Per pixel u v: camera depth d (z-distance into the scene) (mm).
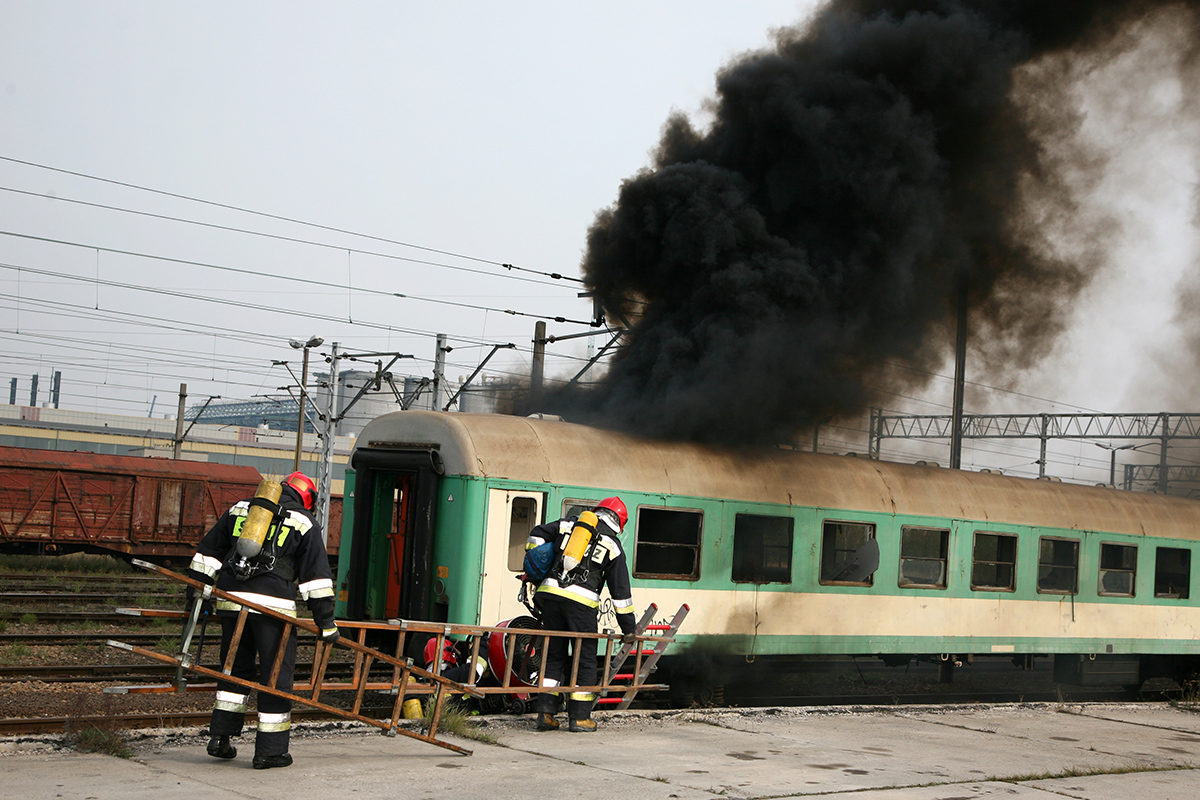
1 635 13477
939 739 8617
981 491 14508
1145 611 16125
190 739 6488
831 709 9844
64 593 20391
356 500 11219
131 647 5367
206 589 5504
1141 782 7250
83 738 6094
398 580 10914
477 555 10227
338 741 6836
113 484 27766
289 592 5812
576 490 10891
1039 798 6402
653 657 8906
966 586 14102
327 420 27281
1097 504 15828
